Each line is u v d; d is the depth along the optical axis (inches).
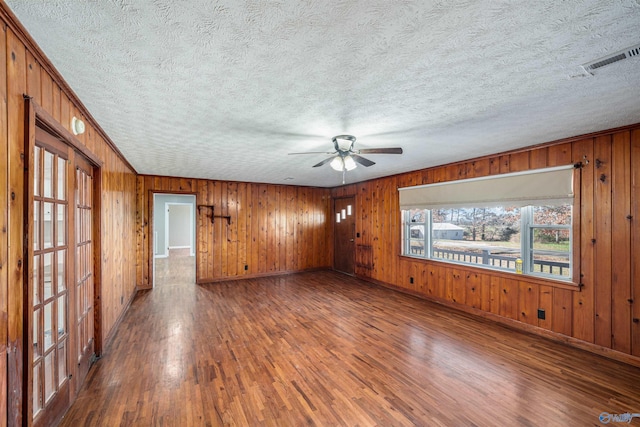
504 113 92.7
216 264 241.9
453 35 52.7
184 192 230.4
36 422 62.9
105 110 88.7
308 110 89.3
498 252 153.9
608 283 111.1
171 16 46.8
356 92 76.9
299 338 128.4
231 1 43.6
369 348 118.7
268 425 74.7
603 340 112.1
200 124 102.0
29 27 50.2
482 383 93.8
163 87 73.3
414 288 198.1
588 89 75.1
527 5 44.8
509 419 77.2
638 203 103.9
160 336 130.3
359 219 252.2
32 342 56.2
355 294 201.3
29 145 54.6
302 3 44.2
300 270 280.7
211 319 152.2
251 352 115.2
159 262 339.3
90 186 104.3
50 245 69.9
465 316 157.1
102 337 111.3
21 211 53.7
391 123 101.9
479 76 68.4
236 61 61.2
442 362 107.2
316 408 81.5
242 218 253.3
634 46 55.8
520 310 139.6
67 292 79.3
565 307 123.3
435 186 182.5
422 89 75.3
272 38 53.1
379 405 82.8
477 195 157.8
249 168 191.3
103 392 88.1
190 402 83.9
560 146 124.6
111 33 51.4
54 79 66.0
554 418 77.6
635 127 103.5
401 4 44.6
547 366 104.3
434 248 190.7
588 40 54.0
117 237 141.9
